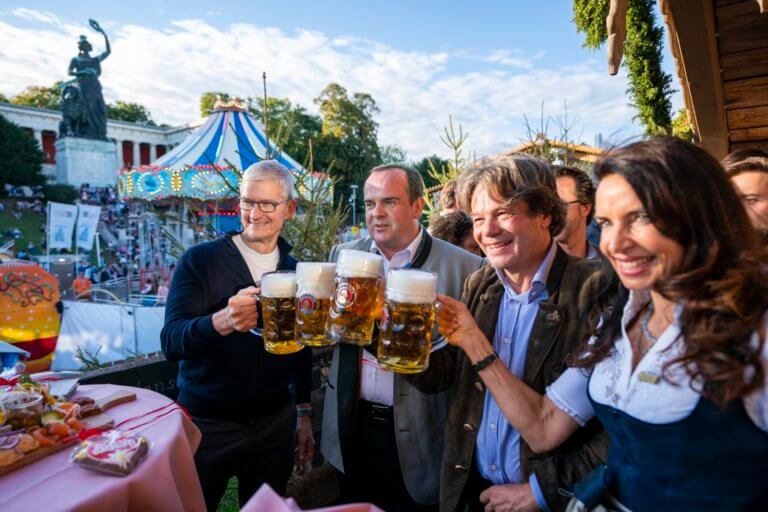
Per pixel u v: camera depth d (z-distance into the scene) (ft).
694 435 2.55
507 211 4.36
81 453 4.13
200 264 6.77
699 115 10.48
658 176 2.49
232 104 40.40
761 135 10.93
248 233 6.98
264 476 7.17
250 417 6.88
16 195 110.42
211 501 6.84
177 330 6.11
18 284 14.88
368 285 4.33
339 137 132.16
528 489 4.22
